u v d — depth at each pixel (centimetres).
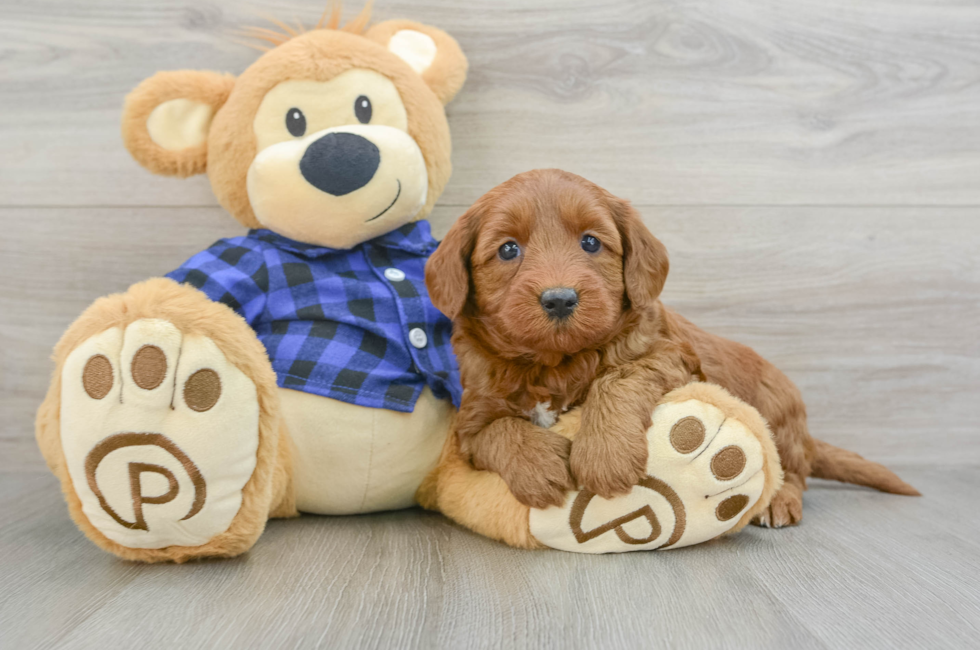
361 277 185
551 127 234
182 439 131
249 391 137
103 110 226
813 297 240
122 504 133
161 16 224
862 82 237
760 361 190
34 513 181
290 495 169
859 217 239
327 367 167
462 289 152
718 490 144
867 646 109
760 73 235
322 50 179
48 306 229
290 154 171
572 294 133
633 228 153
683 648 107
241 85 180
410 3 228
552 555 149
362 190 172
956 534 167
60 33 223
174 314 132
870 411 243
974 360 243
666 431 142
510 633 112
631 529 146
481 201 156
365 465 168
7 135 225
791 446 187
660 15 232
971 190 240
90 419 129
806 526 173
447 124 208
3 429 229
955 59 238
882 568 142
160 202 229
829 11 235
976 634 113
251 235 188
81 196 227
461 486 164
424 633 112
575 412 153
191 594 127
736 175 237
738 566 142
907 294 241
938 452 242
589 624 115
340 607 121
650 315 161
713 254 238
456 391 175
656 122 235
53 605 122
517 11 231
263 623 115
